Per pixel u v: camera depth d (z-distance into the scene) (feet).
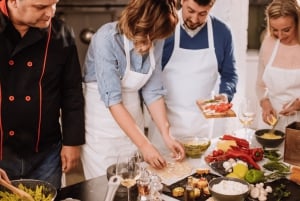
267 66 8.66
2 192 5.21
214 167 6.32
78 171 12.97
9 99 6.57
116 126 7.43
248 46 15.30
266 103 8.57
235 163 6.28
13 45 6.43
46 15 6.07
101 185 5.87
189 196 5.44
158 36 6.27
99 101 7.37
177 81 8.41
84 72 7.60
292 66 8.40
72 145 7.35
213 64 8.44
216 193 5.36
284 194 5.64
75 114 7.27
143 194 5.37
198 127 8.54
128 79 7.07
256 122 9.40
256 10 14.96
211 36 8.35
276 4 8.00
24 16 6.02
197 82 8.41
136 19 6.18
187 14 7.79
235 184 5.64
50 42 6.68
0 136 6.71
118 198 5.44
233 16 10.58
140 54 6.70
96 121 7.47
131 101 7.41
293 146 6.56
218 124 9.01
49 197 5.24
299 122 6.88
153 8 6.07
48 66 6.72
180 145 6.82
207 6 7.53
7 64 6.46
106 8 14.89
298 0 7.90
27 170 7.04
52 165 7.28
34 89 6.70
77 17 14.96
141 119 7.79
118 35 6.67
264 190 5.67
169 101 8.53
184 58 8.34
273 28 8.17
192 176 6.15
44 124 6.93
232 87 8.63
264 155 6.90
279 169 6.26
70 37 7.00
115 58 6.77
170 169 6.38
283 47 8.45
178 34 8.23
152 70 7.12
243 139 7.23
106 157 7.56
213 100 7.50
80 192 5.67
